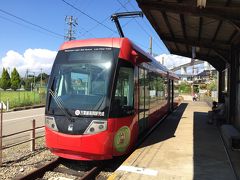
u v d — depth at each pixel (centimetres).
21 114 2475
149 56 1320
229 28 1232
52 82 944
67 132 858
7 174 806
